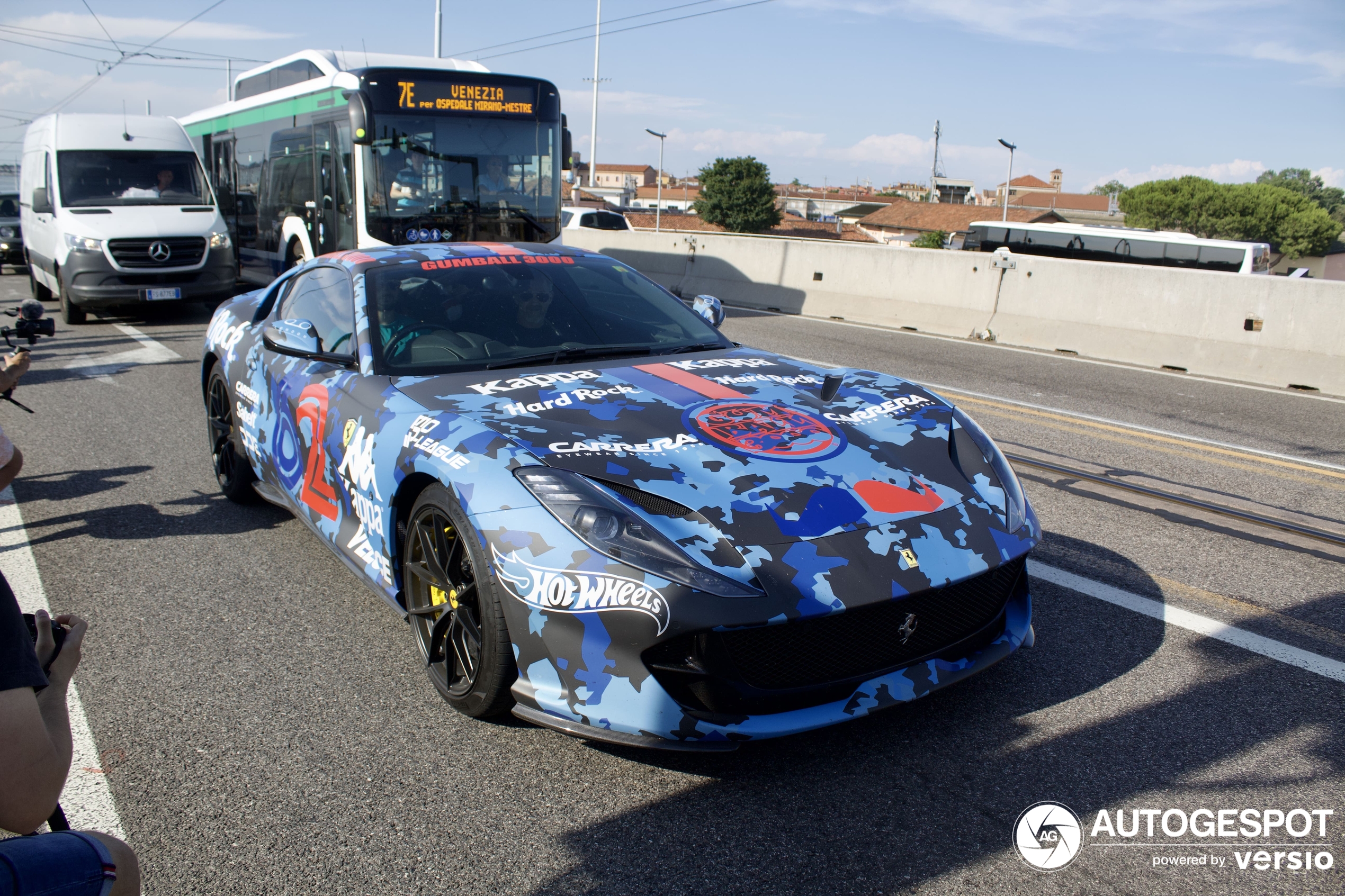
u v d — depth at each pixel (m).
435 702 2.76
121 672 2.94
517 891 1.99
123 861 1.21
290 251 12.14
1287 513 4.74
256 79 13.31
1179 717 2.71
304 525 3.96
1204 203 88.19
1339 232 86.75
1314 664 3.06
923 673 2.47
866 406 3.07
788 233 82.50
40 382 7.66
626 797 2.31
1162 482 5.25
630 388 3.03
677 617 2.16
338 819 2.22
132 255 10.52
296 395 3.56
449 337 3.37
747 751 2.51
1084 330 10.11
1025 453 5.81
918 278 11.86
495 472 2.47
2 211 18.36
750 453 2.61
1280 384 8.62
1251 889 2.02
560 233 10.67
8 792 1.15
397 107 9.63
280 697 2.79
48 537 4.16
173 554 3.94
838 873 2.05
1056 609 3.46
